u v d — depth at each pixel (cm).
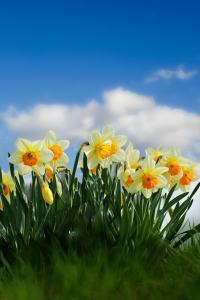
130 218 110
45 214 108
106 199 110
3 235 105
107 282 92
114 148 105
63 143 106
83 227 104
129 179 107
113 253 103
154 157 113
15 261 103
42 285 94
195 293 87
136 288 95
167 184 110
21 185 110
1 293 93
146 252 106
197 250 108
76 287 90
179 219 111
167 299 89
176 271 98
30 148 100
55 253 100
